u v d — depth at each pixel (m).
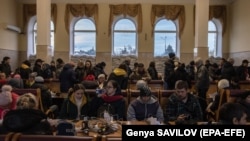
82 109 3.97
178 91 3.85
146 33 14.12
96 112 4.00
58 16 14.08
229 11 14.09
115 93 4.02
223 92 4.72
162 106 5.09
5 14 12.44
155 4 14.02
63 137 1.79
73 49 14.52
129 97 5.14
